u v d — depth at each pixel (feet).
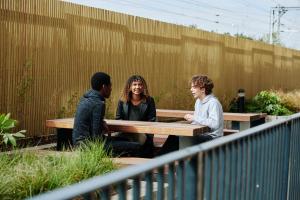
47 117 30.30
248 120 29.96
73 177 16.57
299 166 16.97
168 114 31.50
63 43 31.65
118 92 37.37
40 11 29.78
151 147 22.20
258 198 12.21
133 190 6.56
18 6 28.22
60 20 31.40
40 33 29.78
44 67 30.09
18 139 27.68
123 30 38.04
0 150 22.39
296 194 16.76
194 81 21.91
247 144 11.10
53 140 29.96
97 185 5.53
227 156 9.84
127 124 21.47
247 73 66.28
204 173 8.66
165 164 7.04
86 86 33.73
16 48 28.07
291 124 15.30
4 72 27.27
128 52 38.75
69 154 18.66
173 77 46.16
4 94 27.30
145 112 23.71
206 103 21.91
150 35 41.98
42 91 29.91
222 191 9.67
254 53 68.90
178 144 22.44
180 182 7.76
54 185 15.88
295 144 16.20
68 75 32.09
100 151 18.74
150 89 42.34
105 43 35.86
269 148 12.99
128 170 6.28
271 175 13.35
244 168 10.97
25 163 17.15
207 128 21.50
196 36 50.96
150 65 42.14
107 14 36.01
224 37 58.23
